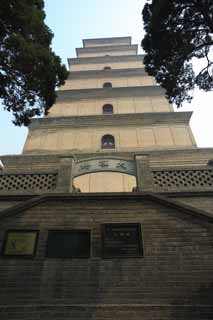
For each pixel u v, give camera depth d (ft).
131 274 22.95
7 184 33.96
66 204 27.99
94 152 55.06
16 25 32.42
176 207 27.02
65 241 25.16
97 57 89.10
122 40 100.89
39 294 22.03
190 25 32.60
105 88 73.82
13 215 27.07
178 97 38.09
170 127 62.08
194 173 33.96
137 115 64.18
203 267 23.11
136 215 26.91
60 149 58.44
